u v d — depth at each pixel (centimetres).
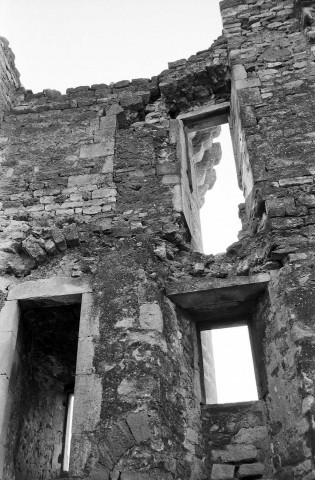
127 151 693
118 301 526
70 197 655
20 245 603
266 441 495
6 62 793
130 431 444
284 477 449
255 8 782
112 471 429
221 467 492
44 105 778
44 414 684
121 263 557
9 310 553
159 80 772
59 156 705
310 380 434
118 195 646
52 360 695
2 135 743
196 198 760
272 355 503
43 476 665
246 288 536
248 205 628
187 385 518
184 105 770
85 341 507
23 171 695
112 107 753
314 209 547
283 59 710
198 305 564
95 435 450
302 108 646
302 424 427
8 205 658
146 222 610
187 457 471
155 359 481
